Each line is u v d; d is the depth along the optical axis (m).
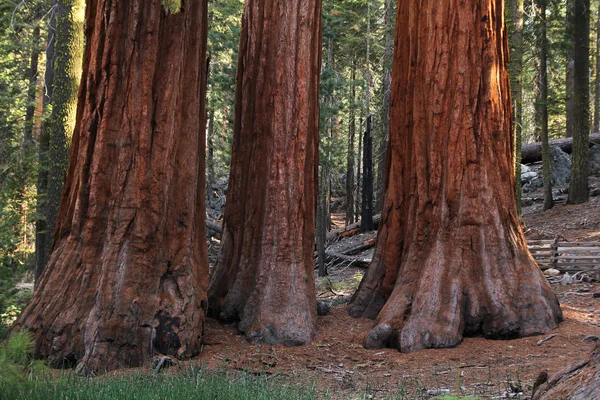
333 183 41.00
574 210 19.73
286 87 10.52
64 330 7.97
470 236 9.63
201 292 9.06
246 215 10.66
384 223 11.45
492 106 9.98
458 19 10.17
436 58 10.32
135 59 8.83
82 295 8.23
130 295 8.18
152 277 8.52
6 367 5.04
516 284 9.20
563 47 19.73
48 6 16.31
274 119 10.49
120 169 8.71
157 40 8.95
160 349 8.13
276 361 8.40
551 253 14.18
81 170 8.85
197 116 9.52
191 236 9.12
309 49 10.63
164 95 8.95
